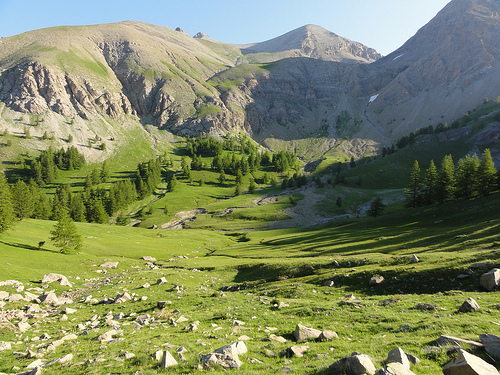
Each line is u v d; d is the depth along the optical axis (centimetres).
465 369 856
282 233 12812
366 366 984
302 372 1104
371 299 2611
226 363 1242
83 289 4572
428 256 3688
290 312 2397
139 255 8069
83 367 1387
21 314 2942
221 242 11675
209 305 3036
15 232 7481
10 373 1417
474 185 8600
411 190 10956
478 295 2230
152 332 2080
